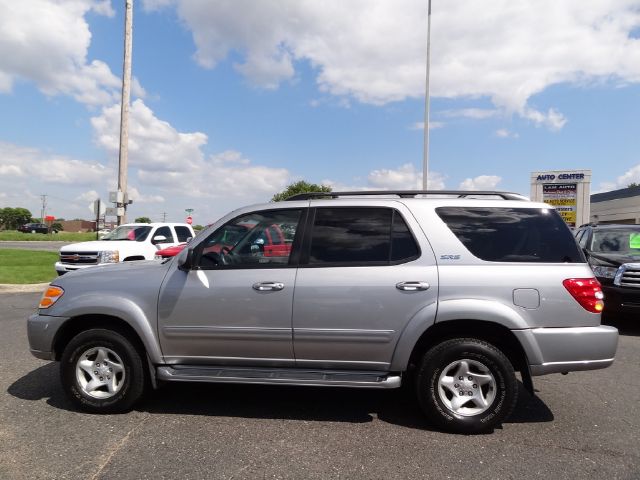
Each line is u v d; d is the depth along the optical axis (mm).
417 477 3264
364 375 4109
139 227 13742
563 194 25453
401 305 4039
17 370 5621
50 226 71625
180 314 4281
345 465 3426
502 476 3283
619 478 3264
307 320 4137
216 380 4176
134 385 4328
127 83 18703
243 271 4281
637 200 33812
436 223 4211
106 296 4379
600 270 8078
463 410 4004
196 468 3355
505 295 3969
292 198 4656
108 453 3574
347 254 4230
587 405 4711
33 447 3666
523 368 4059
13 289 12992
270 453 3604
